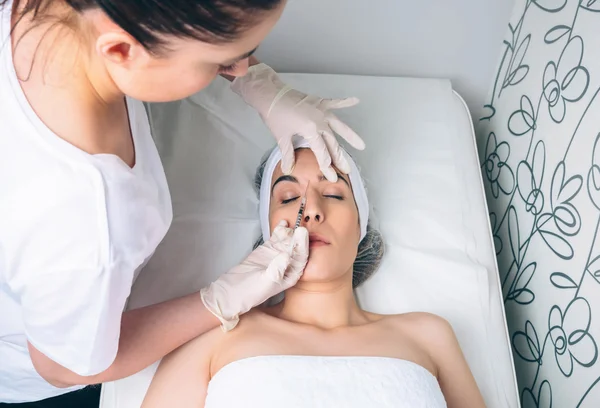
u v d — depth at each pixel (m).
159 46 0.70
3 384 1.22
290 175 1.45
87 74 0.79
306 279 1.36
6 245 0.84
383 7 1.81
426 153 1.79
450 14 1.83
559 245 1.57
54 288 0.86
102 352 0.95
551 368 1.60
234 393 1.14
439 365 1.38
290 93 1.49
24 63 0.79
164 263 1.51
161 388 1.24
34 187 0.82
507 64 1.90
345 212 1.41
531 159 1.74
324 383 1.15
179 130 1.70
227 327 1.26
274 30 1.85
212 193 1.63
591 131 1.44
